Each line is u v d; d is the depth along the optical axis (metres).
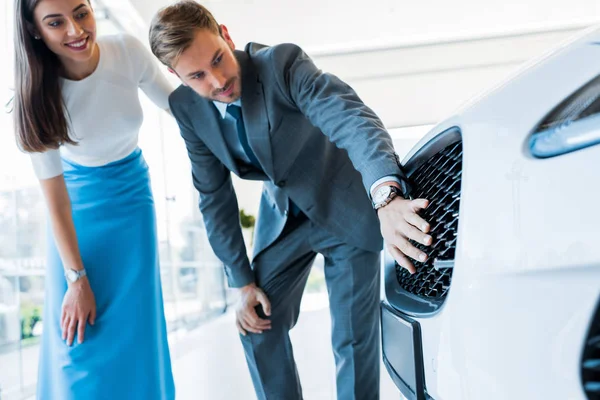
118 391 1.41
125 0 3.73
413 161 0.93
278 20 5.16
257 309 1.46
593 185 0.42
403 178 0.85
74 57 1.22
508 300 0.49
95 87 1.34
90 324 1.40
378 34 5.06
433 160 0.84
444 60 5.04
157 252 1.56
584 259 0.41
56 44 1.18
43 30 1.17
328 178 1.33
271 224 1.46
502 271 0.51
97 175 1.44
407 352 0.80
